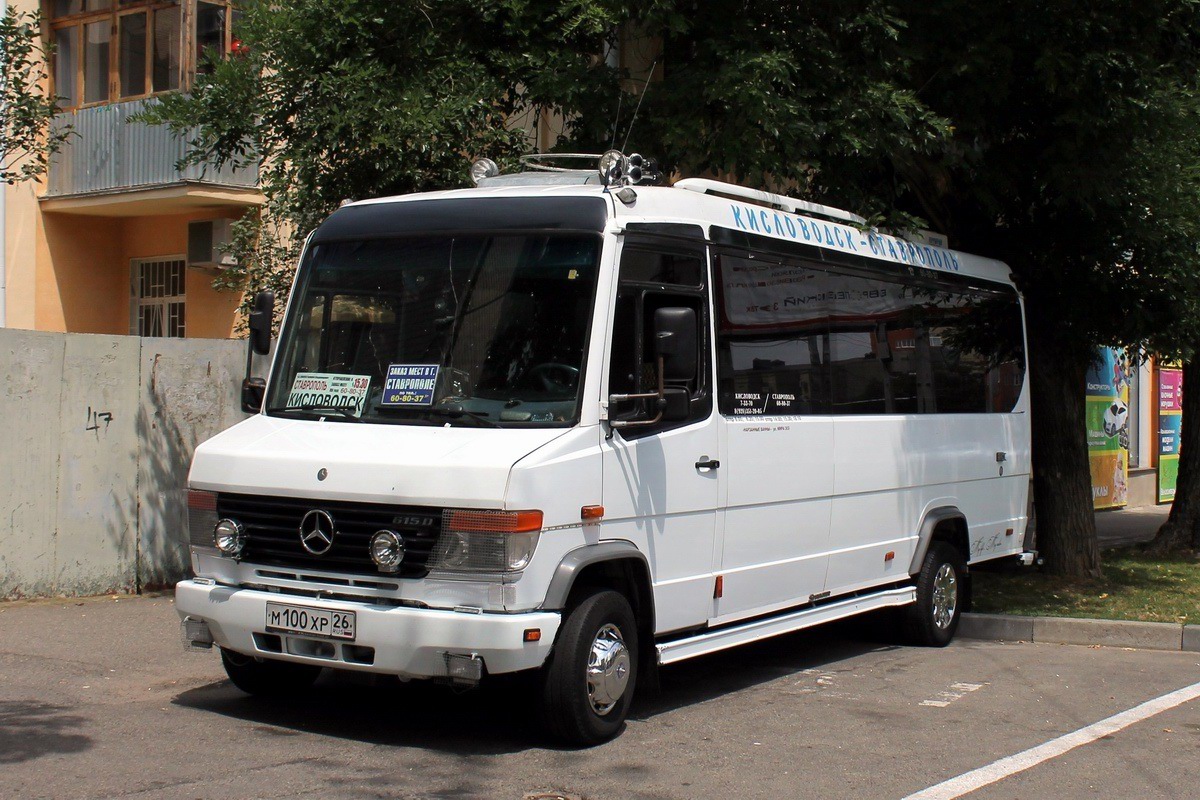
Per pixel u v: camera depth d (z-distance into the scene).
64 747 6.48
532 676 6.64
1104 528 19.88
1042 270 12.55
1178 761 6.82
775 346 8.44
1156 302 12.43
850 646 10.48
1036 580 13.21
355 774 6.14
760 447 8.14
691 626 7.57
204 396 11.73
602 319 6.83
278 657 6.68
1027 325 13.23
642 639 7.27
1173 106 11.07
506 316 6.96
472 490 6.20
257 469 6.79
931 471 10.38
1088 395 22.69
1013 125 12.04
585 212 7.05
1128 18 11.04
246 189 16.25
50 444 10.54
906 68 10.99
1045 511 13.55
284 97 10.80
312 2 10.57
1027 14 10.95
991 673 9.30
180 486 11.56
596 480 6.67
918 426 10.20
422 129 10.09
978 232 12.88
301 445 6.81
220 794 5.74
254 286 13.82
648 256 7.28
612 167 7.28
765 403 8.27
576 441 6.57
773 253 8.52
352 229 7.61
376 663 6.36
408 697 7.95
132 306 17.98
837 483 9.03
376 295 7.32
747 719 7.64
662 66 11.74
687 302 7.58
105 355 10.91
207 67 12.48
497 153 10.93
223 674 8.41
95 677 8.17
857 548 9.33
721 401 7.79
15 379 10.27
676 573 7.37
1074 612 11.27
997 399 11.75
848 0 10.72
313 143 10.55
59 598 10.63
